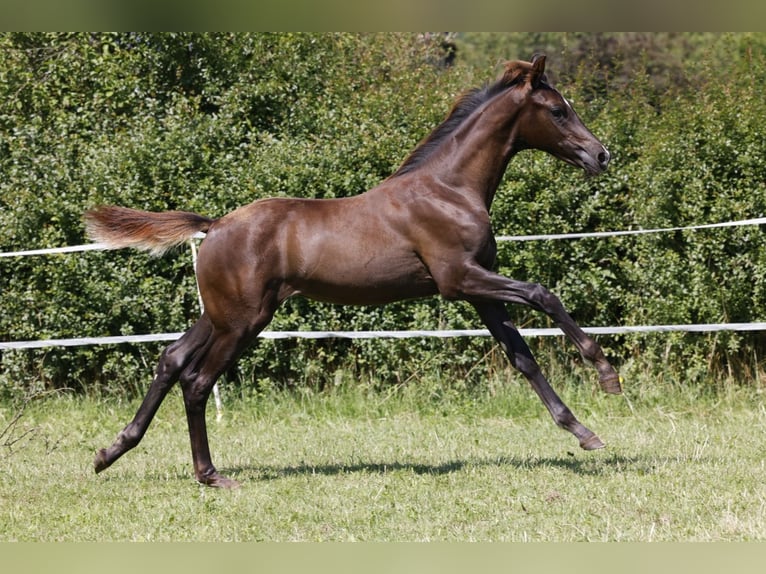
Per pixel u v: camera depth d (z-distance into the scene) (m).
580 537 6.22
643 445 9.32
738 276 11.69
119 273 11.84
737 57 17.14
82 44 13.92
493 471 8.11
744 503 6.89
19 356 12.02
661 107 13.00
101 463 7.93
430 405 11.80
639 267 11.91
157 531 6.61
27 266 12.09
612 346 12.23
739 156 11.63
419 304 11.95
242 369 12.08
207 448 7.93
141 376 12.16
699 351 11.86
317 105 13.73
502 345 7.95
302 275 7.78
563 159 8.02
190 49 14.16
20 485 8.02
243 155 12.45
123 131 12.84
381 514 6.88
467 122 7.97
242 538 6.41
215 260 7.70
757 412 11.19
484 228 7.77
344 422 11.24
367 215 7.79
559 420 7.77
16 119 12.95
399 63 15.84
